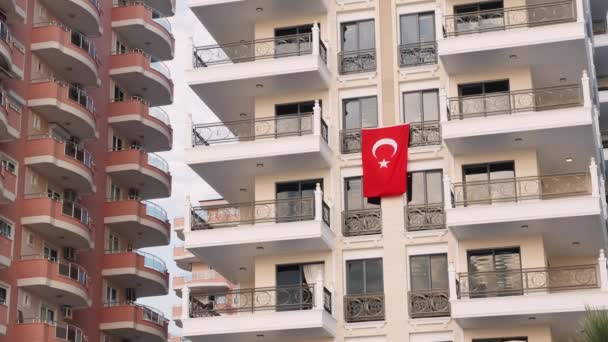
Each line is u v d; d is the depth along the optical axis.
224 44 49.22
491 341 41.66
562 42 43.22
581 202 41.16
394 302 42.91
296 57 45.88
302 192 45.69
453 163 44.28
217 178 46.94
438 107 45.50
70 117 57.16
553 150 43.97
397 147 44.88
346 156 45.59
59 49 56.59
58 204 54.69
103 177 62.91
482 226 41.91
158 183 65.25
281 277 44.50
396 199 44.34
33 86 55.94
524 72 44.88
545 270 41.34
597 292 39.78
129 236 64.81
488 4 46.38
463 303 40.72
